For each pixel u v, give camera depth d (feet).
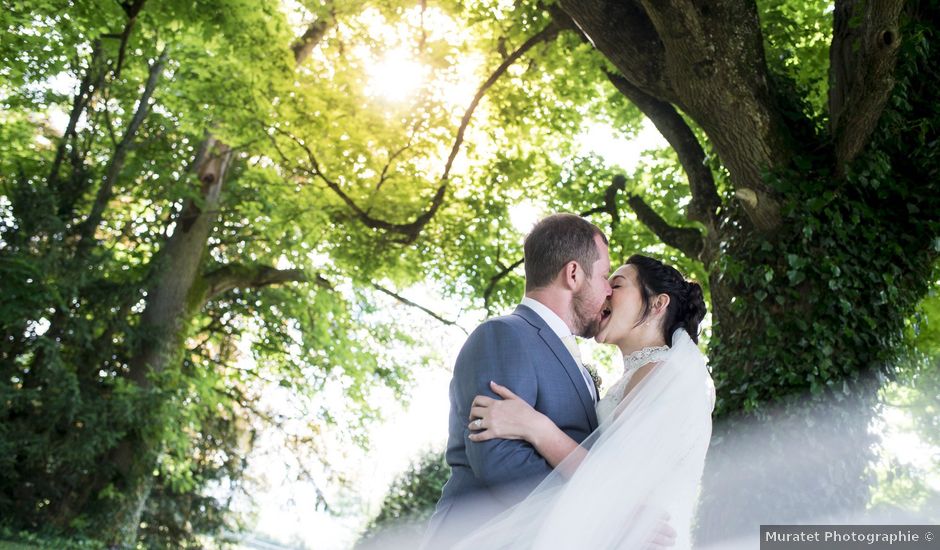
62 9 43.62
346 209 48.67
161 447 50.93
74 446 45.57
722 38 22.57
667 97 25.54
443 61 43.34
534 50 40.70
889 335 23.12
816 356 22.21
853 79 23.86
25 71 49.67
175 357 54.44
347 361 61.46
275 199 50.67
